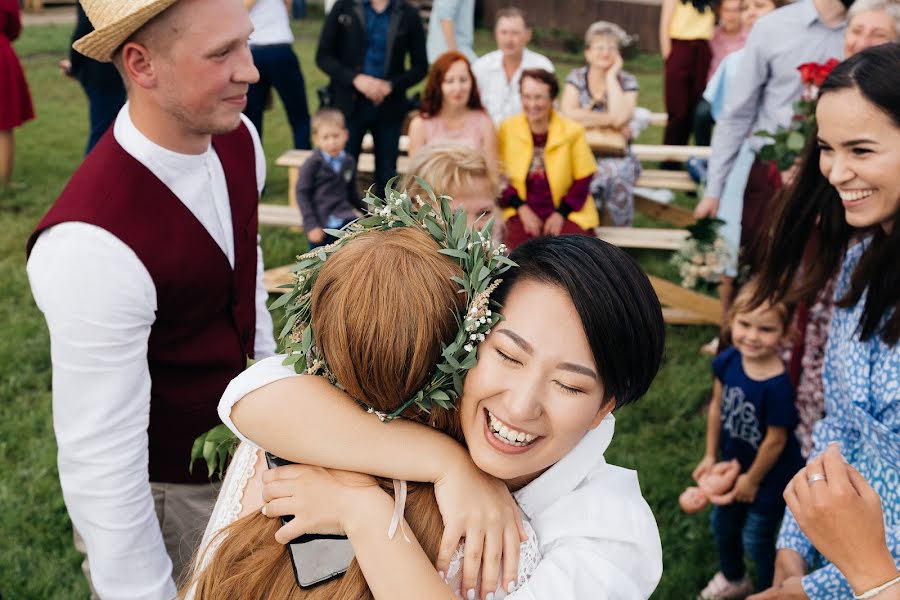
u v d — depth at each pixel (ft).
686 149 20.67
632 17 44.45
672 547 11.24
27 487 11.93
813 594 6.69
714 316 16.40
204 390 7.06
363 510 4.00
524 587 3.99
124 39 5.95
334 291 3.93
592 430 4.46
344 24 19.33
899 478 6.47
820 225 7.66
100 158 6.42
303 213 17.07
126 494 6.33
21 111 21.89
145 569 6.57
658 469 12.68
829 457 5.20
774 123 14.07
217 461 6.52
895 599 4.86
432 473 4.10
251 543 4.23
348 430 4.16
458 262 4.03
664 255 19.60
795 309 9.45
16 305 16.78
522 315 3.88
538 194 16.65
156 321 6.61
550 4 46.60
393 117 19.86
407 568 3.83
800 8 13.44
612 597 4.06
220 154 7.14
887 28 11.21
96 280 6.02
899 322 6.17
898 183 6.23
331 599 3.92
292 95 21.68
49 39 41.29
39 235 6.12
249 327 7.52
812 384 9.45
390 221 4.27
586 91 20.59
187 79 6.05
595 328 3.84
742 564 10.40
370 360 3.87
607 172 18.90
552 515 4.34
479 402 4.00
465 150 8.37
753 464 9.75
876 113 6.11
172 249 6.43
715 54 23.25
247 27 6.15
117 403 6.20
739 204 15.01
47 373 14.79
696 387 14.84
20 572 10.55
